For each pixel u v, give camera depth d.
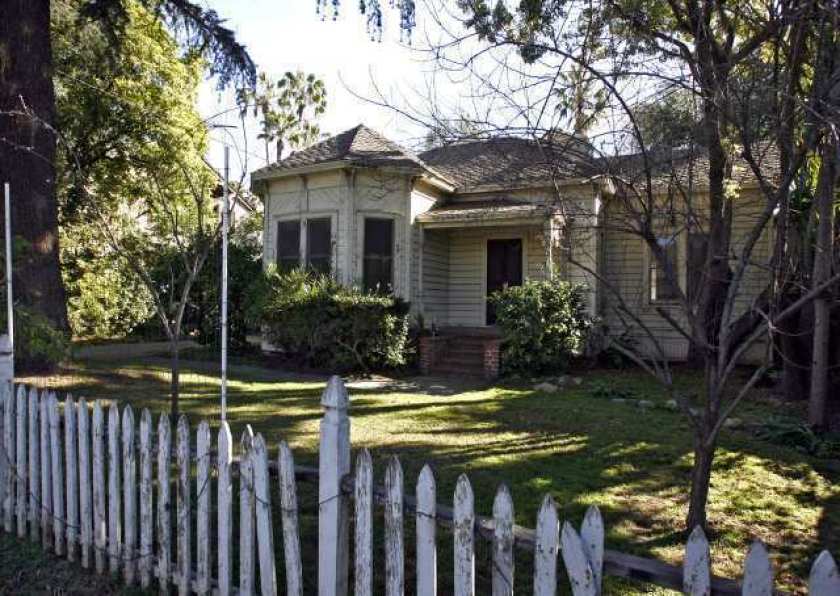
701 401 9.45
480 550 3.75
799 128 3.76
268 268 13.96
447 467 5.49
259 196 15.82
